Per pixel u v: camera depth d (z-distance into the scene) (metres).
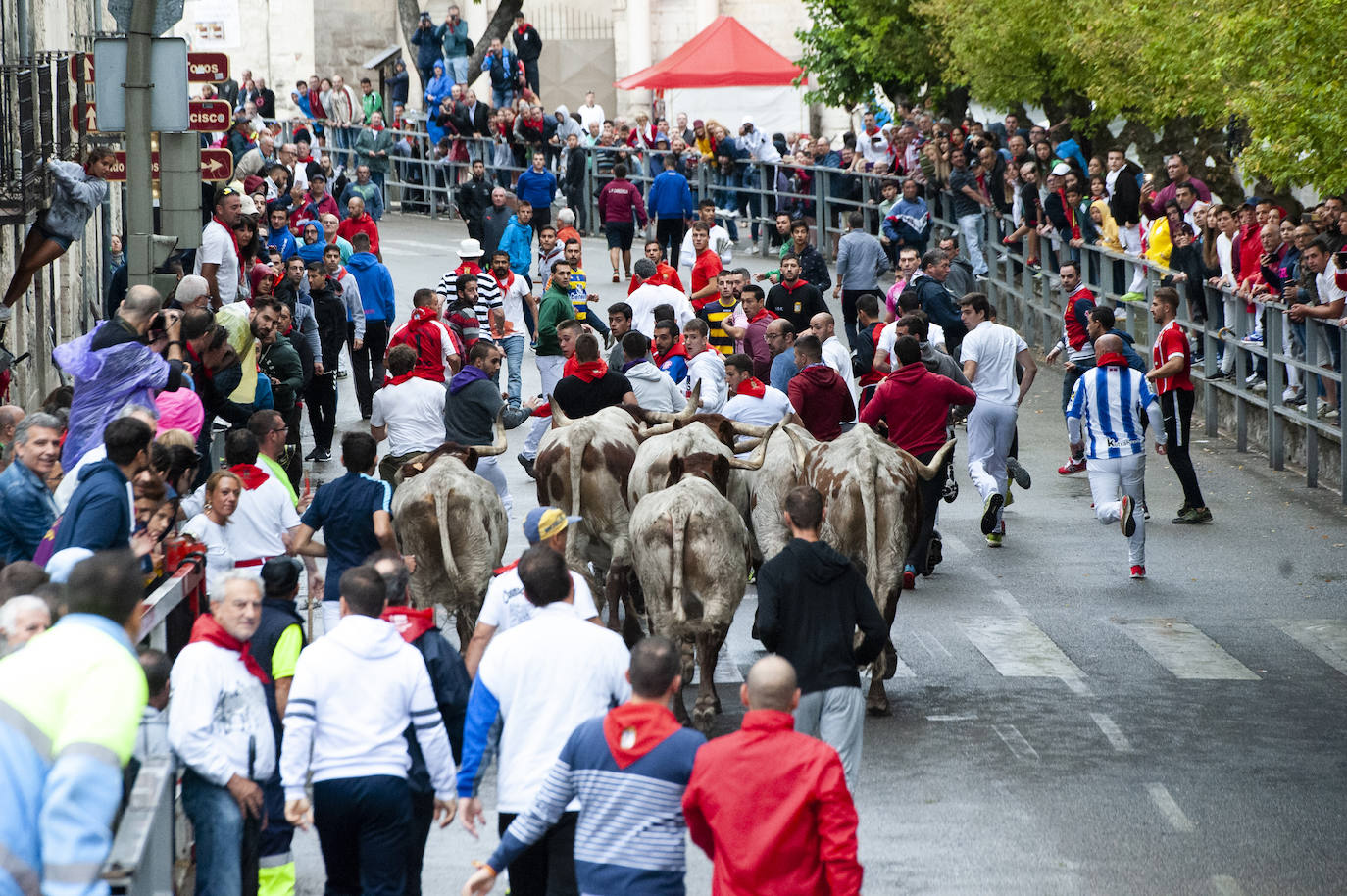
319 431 31.98
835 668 14.35
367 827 12.20
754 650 20.86
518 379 35.12
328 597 17.45
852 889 10.14
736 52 63.00
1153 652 20.95
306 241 39.34
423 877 14.51
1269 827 15.48
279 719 13.79
